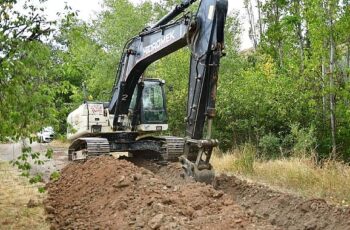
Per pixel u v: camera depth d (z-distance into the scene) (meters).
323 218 7.67
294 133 15.98
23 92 5.77
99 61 26.19
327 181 10.77
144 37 12.07
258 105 18.03
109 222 7.39
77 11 6.18
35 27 5.97
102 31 27.17
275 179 11.85
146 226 6.64
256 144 17.53
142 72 12.96
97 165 11.44
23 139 6.08
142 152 15.62
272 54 28.03
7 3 5.78
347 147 17.45
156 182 8.84
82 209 8.77
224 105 18.52
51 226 7.70
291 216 8.12
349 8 16.30
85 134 14.33
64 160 18.64
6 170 14.70
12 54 5.72
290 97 17.88
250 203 9.26
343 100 17.47
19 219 8.34
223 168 13.80
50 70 6.05
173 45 10.55
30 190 11.05
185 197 7.80
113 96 14.08
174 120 20.62
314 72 17.47
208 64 8.95
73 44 6.32
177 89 21.59
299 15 21.73
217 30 8.79
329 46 16.86
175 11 10.96
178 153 13.98
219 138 18.88
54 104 6.11
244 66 26.94
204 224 6.41
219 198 7.80
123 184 8.93
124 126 14.27
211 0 9.08
